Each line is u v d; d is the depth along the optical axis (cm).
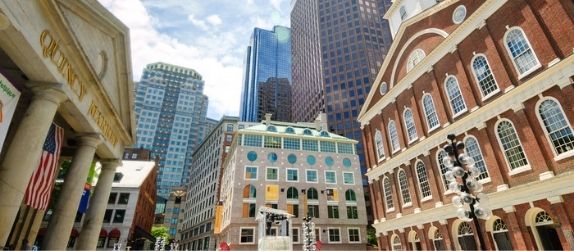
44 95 1060
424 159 2392
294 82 14262
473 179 1054
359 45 11269
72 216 1338
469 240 1959
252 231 4456
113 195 5091
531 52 1675
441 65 2316
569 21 1487
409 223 2489
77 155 1418
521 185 1627
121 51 1580
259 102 18788
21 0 854
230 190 5022
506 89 1759
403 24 2781
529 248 1584
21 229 1706
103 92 1430
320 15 12606
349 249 4712
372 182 3150
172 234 10212
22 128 996
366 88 10269
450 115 2195
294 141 5338
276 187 4841
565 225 1426
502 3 1853
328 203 4978
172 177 17138
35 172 1171
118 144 1875
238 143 5053
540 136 1587
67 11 1118
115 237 4725
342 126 9825
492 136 1858
